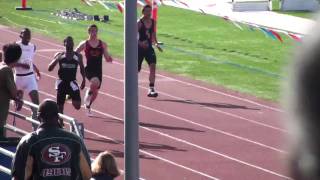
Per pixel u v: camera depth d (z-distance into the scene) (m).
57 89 25.80
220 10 73.38
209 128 29.38
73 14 63.66
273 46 53.56
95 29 27.78
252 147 26.69
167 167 23.83
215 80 40.16
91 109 31.58
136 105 10.84
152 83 34.38
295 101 1.52
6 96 17.83
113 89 36.25
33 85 25.80
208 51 50.53
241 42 55.41
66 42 25.66
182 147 26.34
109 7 63.28
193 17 68.38
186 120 30.61
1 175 15.41
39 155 10.13
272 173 23.56
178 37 56.94
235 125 30.02
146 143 26.72
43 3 73.56
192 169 23.73
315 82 1.49
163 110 32.28
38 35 53.41
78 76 38.22
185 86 38.06
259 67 44.84
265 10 73.62
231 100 35.12
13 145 16.03
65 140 10.27
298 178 1.51
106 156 14.98
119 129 28.30
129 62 10.71
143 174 23.03
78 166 10.30
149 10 32.28
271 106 33.88
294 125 1.52
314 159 1.49
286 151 1.56
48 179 10.11
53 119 10.34
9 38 52.34
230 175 23.33
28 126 27.73
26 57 25.55
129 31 10.61
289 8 73.88
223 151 26.06
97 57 28.22
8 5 71.50
